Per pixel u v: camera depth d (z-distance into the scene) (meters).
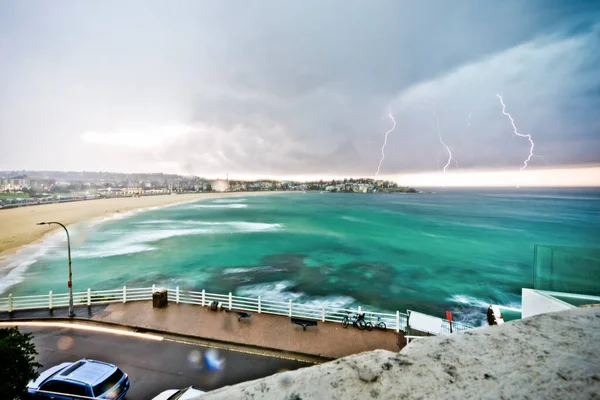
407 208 117.81
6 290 26.88
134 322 14.90
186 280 29.20
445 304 23.91
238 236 53.88
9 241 51.19
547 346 1.26
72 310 15.62
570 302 6.98
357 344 12.88
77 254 40.28
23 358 6.73
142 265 34.66
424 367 1.16
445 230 61.69
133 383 10.59
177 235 54.91
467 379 1.07
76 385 8.61
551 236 55.41
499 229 62.97
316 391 1.05
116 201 167.25
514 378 1.05
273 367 11.46
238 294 25.34
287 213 98.31
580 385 1.01
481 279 30.31
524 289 7.77
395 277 30.64
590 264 6.94
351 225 68.69
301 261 36.62
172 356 12.16
